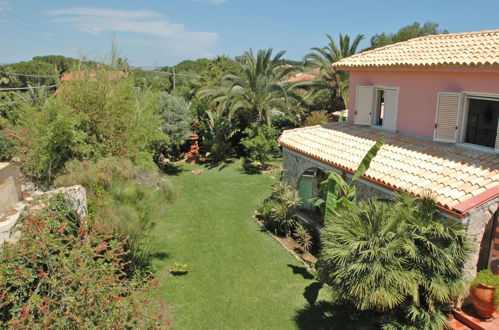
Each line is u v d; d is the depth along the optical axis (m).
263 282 12.11
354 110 18.30
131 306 7.52
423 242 8.70
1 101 16.05
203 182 23.72
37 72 42.62
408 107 15.04
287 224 15.39
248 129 27.30
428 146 13.27
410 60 14.38
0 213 10.11
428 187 10.20
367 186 12.36
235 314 10.52
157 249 14.37
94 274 7.33
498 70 11.38
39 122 13.12
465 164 11.16
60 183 11.54
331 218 10.26
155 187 12.88
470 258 9.10
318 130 18.09
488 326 9.07
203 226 16.67
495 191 9.20
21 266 7.02
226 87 28.83
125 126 15.39
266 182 23.45
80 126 14.27
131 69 18.92
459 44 14.60
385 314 9.15
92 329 6.56
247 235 15.70
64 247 7.50
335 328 9.89
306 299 11.19
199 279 12.29
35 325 6.08
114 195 11.53
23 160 13.25
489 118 12.21
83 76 15.00
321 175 16.66
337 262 9.09
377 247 8.57
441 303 9.04
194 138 29.56
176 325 10.03
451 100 13.04
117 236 10.59
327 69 31.84
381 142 10.45
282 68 29.02
